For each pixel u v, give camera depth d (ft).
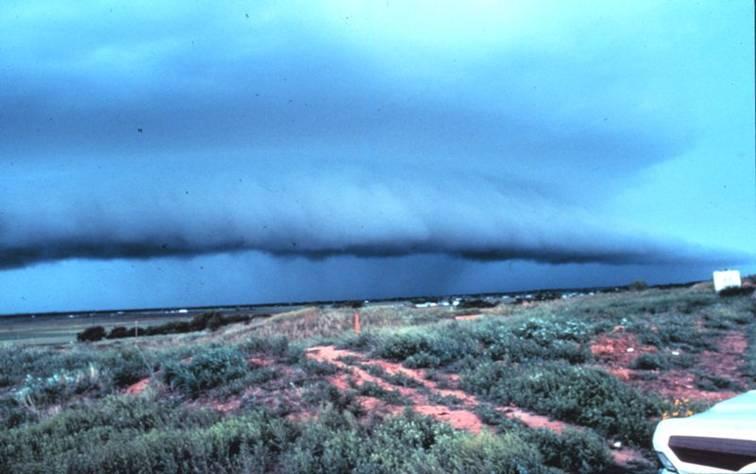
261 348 48.19
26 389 40.55
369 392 34.35
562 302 118.32
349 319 95.35
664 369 41.63
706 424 12.03
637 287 158.20
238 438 25.44
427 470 20.44
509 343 47.73
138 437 26.20
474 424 28.27
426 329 58.23
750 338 54.44
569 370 36.27
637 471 21.29
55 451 25.76
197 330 154.81
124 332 154.61
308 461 22.31
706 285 129.49
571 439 23.13
